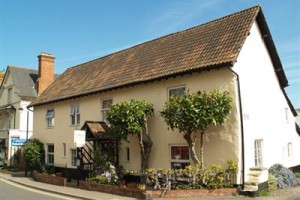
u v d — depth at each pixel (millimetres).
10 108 36281
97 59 27359
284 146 21406
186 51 18812
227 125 15742
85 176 20750
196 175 15125
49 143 27594
